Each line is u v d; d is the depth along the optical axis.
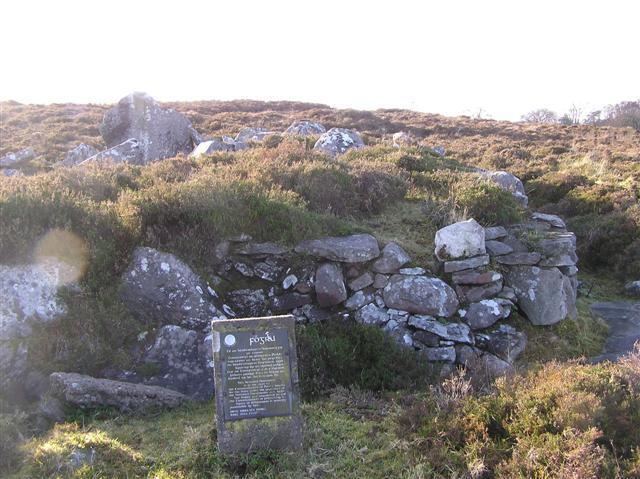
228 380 4.70
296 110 34.97
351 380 6.46
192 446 4.68
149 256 7.01
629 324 9.50
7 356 5.97
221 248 7.64
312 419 5.28
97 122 24.38
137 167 11.44
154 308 6.83
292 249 7.76
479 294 7.97
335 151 15.29
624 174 18.58
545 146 25.98
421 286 7.62
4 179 8.74
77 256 6.87
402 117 35.38
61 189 8.23
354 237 8.10
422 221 9.49
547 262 8.41
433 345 7.36
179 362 6.33
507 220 9.63
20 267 6.54
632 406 4.79
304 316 7.49
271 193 8.59
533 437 4.50
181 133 16.83
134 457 4.53
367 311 7.59
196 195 7.90
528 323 8.16
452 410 5.19
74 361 6.12
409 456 4.67
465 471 4.39
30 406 5.51
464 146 25.62
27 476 4.13
